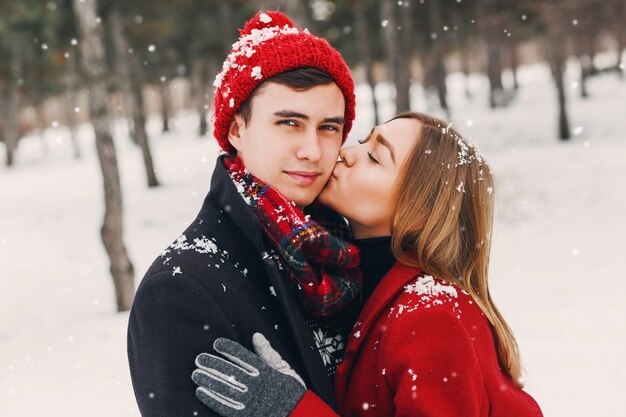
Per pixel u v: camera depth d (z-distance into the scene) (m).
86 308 8.76
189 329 1.37
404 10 16.06
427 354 1.52
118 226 7.89
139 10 21.84
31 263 12.42
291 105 1.55
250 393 1.33
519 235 9.30
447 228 1.71
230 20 24.66
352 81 1.71
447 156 1.77
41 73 28.81
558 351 4.97
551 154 15.34
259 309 1.52
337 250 1.58
